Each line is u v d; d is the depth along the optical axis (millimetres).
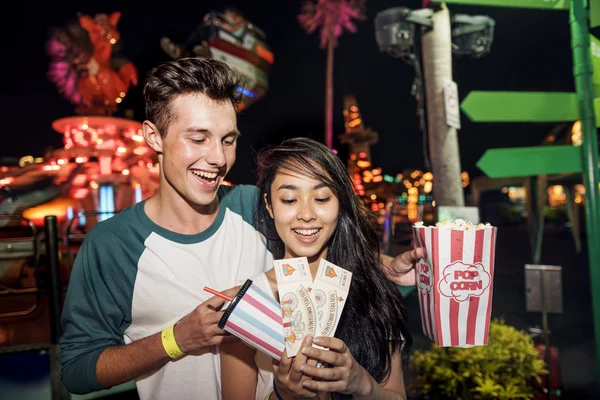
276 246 1650
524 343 3086
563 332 4891
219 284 1508
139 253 1466
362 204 1729
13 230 4891
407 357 1604
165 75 1345
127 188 6973
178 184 1388
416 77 3760
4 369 2717
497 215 20047
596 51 2703
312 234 1377
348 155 16062
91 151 7035
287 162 1356
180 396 1469
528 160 2736
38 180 6457
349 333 1426
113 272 1465
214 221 1558
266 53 9758
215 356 1509
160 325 1484
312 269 1493
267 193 1469
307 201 1349
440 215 3457
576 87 2684
